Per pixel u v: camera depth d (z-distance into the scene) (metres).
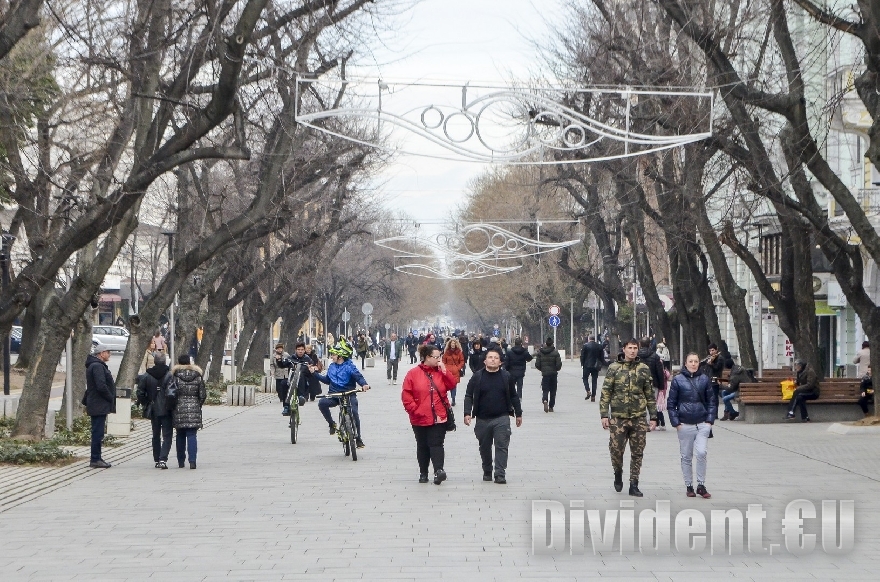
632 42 40.38
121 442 33.44
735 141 37.59
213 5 25.95
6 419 37.34
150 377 27.28
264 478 24.94
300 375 35.25
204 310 71.25
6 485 23.58
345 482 24.06
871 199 45.75
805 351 40.81
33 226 32.56
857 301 35.34
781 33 32.41
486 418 23.64
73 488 23.42
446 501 20.92
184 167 46.72
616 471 21.92
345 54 34.34
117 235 30.62
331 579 13.91
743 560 15.01
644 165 43.44
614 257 75.12
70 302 30.58
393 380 74.50
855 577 13.96
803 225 39.56
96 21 27.06
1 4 24.50
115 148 28.73
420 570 14.43
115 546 16.47
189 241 51.69
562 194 82.44
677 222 47.81
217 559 15.35
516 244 75.12
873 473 25.08
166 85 29.28
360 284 120.94
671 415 21.27
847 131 34.97
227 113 26.81
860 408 40.69
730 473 25.17
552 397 47.72
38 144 31.84
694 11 33.03
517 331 179.88
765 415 40.41
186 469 27.00
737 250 43.69
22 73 30.17
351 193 57.69
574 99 41.47
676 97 36.88
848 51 46.84
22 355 71.81
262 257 71.38
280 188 39.06
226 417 46.22
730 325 79.88
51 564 15.15
